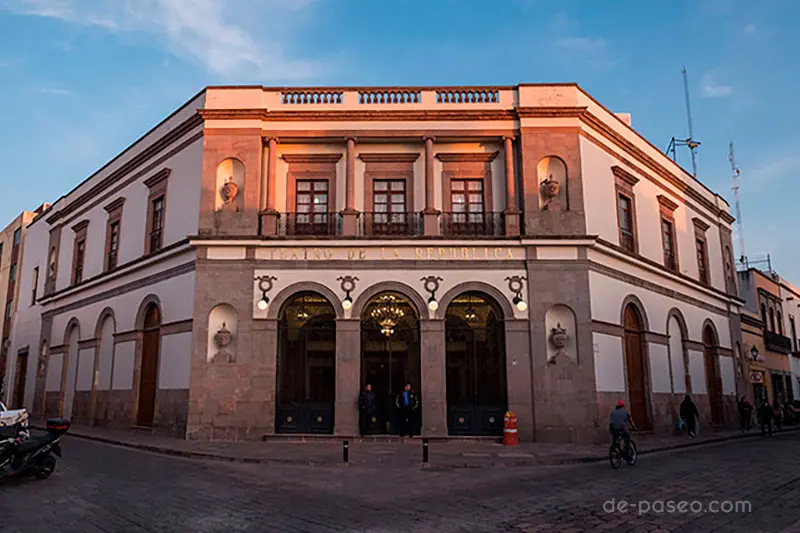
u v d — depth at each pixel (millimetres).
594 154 22516
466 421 19859
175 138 23453
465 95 22125
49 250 33812
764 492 10938
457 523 8492
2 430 11805
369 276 20469
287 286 20406
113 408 24594
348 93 21984
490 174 21844
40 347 32562
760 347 36812
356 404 19609
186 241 21016
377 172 21859
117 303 25672
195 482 11969
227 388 19781
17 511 9188
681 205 28969
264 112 21469
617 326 21891
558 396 19688
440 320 20156
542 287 20375
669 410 24422
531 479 12555
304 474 13172
